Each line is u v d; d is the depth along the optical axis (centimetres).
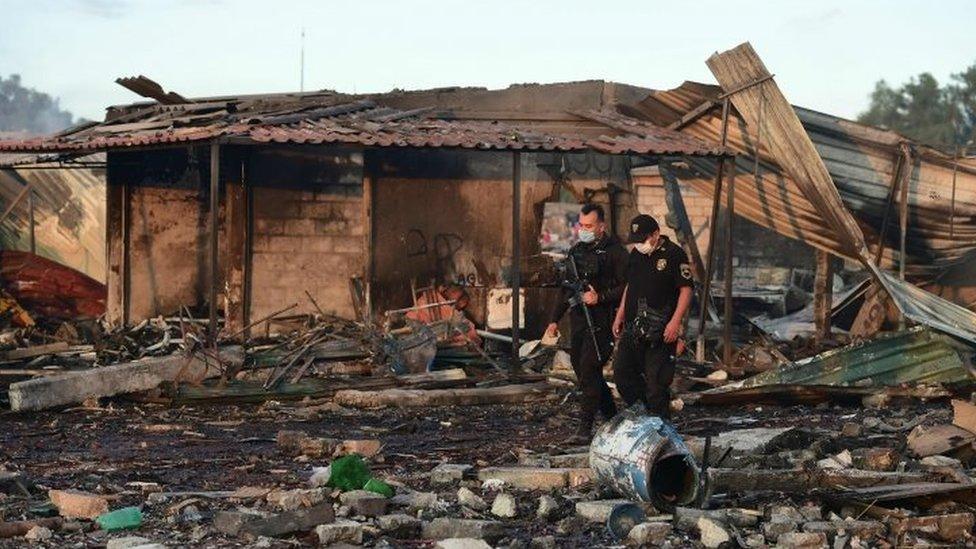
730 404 1374
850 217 1684
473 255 1842
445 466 882
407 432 1162
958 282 1873
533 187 1855
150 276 1923
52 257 2645
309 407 1320
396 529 702
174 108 1880
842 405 1377
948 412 1253
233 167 1811
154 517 751
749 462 885
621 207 1898
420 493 791
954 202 1758
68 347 1664
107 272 1928
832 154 1784
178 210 1920
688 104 1814
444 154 1831
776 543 693
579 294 1032
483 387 1459
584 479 837
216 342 1450
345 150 1831
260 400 1373
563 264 1045
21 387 1267
